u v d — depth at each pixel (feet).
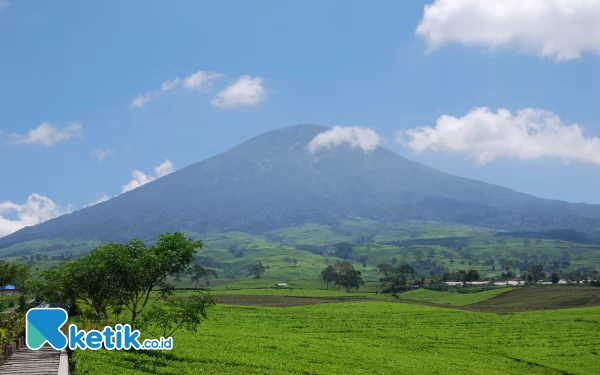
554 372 160.04
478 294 473.26
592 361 172.45
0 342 106.22
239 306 293.64
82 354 102.17
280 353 154.40
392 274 622.95
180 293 398.62
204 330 189.16
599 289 431.43
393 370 142.51
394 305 318.65
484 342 202.59
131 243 134.10
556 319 260.83
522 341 204.33
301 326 225.56
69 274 134.00
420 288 563.48
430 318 262.67
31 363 102.53
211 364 126.41
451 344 197.77
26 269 353.31
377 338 203.92
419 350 184.44
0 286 355.15
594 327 236.63
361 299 385.70
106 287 134.00
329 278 620.08
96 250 134.00
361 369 140.87
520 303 383.04
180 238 134.10
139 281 130.52
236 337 176.55
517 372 156.25
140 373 93.66
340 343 182.91
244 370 124.47
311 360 148.77
